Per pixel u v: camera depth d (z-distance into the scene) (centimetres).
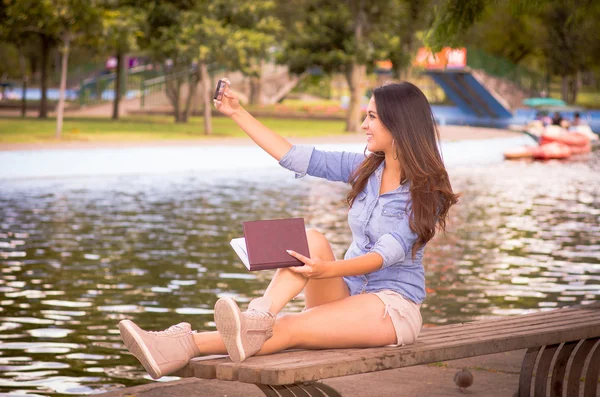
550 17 6469
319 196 1909
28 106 5753
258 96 6184
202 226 1421
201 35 3597
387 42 4228
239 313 371
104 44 3247
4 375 638
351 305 415
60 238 1283
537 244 1275
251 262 390
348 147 3044
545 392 524
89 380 630
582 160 3200
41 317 820
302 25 4631
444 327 475
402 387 555
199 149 2773
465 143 3503
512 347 445
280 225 401
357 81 4284
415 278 438
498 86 5988
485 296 927
